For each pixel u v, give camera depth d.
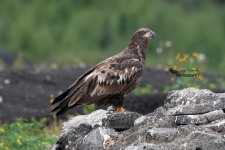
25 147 13.56
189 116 10.88
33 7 49.12
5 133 14.48
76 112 16.47
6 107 17.83
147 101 16.69
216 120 10.87
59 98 11.88
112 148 10.84
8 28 47.69
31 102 18.59
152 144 10.41
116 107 12.15
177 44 43.38
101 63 12.15
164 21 45.97
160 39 44.12
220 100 11.09
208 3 49.94
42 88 20.08
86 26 46.56
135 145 10.59
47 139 14.03
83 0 49.38
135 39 12.39
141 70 12.22
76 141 11.26
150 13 46.56
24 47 45.22
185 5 49.03
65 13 48.88
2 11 49.50
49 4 49.50
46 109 17.30
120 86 12.02
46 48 44.22
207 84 18.77
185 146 10.31
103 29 45.66
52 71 21.95
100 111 12.19
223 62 24.80
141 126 11.05
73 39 45.09
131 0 47.47
